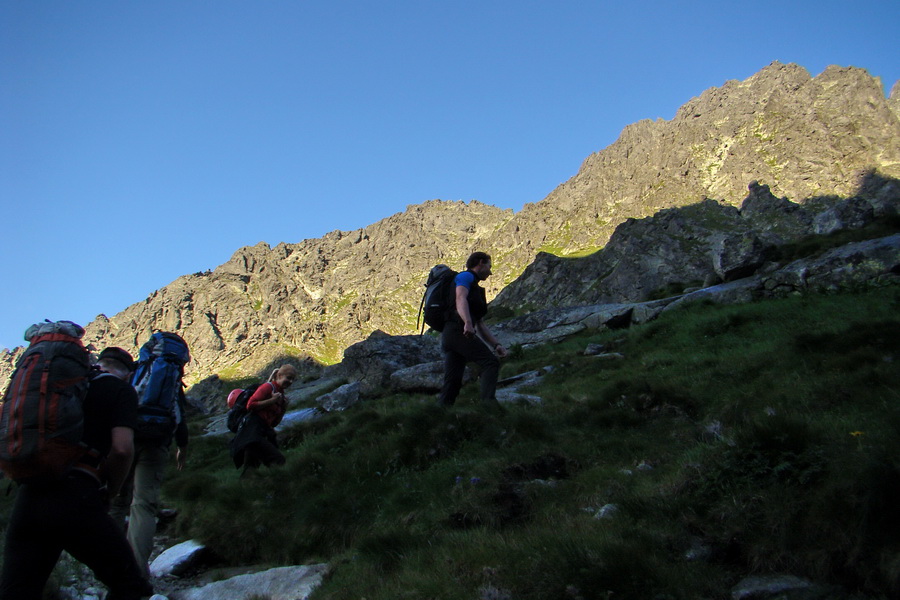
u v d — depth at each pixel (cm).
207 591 638
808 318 1460
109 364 575
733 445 582
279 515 782
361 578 563
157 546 861
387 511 724
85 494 432
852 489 466
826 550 452
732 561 490
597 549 479
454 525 644
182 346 746
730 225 13362
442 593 480
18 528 424
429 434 853
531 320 2695
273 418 971
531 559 489
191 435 2575
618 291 12325
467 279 938
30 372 427
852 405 732
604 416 918
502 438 827
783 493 504
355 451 888
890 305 1336
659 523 532
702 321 1739
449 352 959
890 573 413
